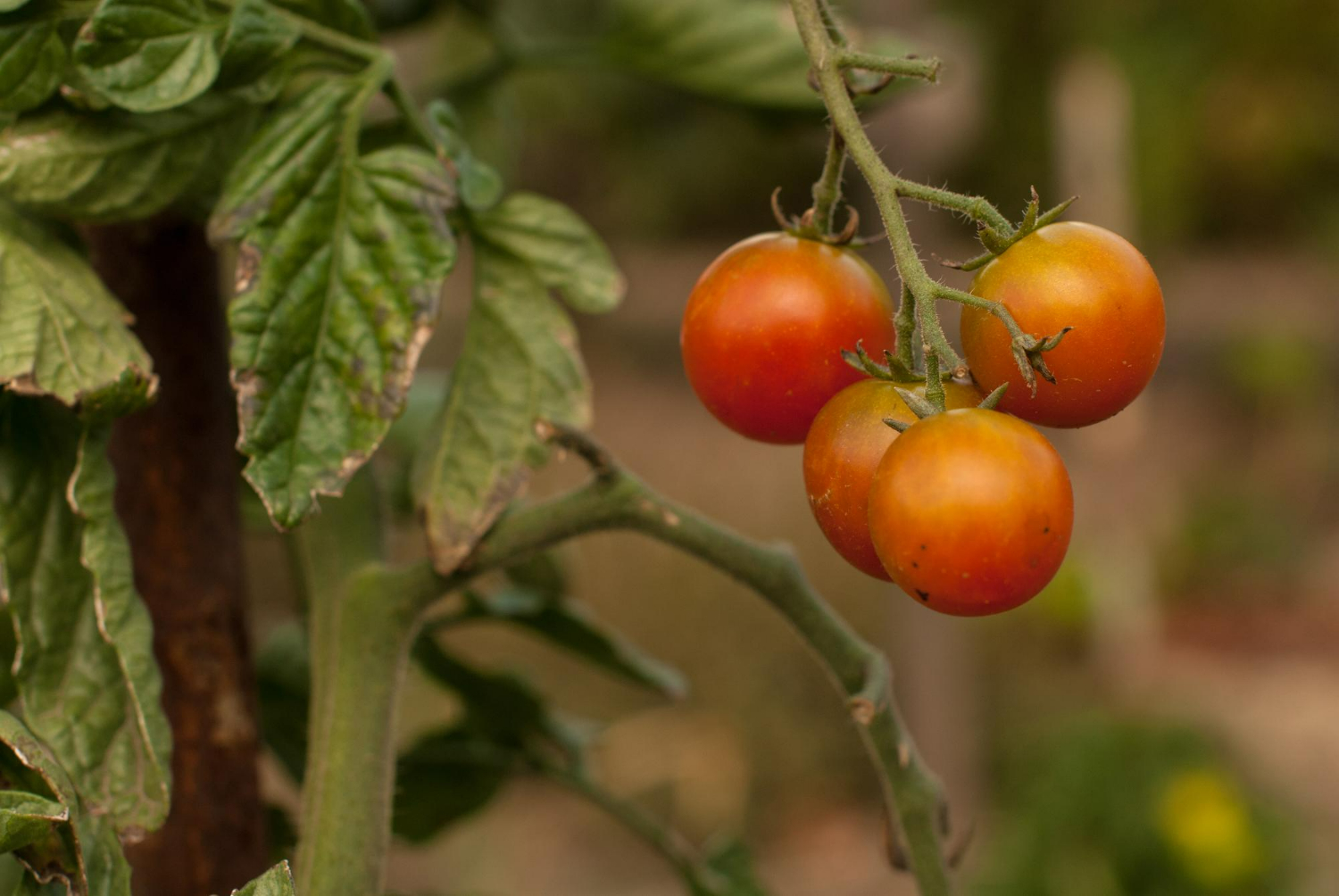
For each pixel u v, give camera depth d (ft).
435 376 2.53
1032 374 1.86
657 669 2.51
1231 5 18.15
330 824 2.01
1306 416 16.87
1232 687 11.22
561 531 2.02
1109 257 1.90
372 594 2.04
